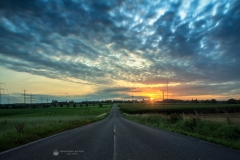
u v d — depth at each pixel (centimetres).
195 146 772
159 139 977
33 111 9744
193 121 1505
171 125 1770
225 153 640
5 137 862
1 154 623
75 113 7762
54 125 1648
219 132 1080
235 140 930
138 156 594
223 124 1230
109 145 793
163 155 608
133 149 707
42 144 817
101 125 2095
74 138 1013
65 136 1102
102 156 594
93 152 654
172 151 670
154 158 570
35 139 976
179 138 1014
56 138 1015
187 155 609
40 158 568
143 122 2564
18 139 865
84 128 1691
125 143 847
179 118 1981
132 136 1101
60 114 7144
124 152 654
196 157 583
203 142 877
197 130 1292
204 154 624
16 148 726
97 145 793
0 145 730
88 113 7731
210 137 1008
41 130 1217
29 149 705
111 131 1404
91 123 2541
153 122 2356
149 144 820
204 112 6066
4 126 2383
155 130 1476
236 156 598
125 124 2253
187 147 748
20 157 580
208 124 1284
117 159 557
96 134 1210
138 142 876
